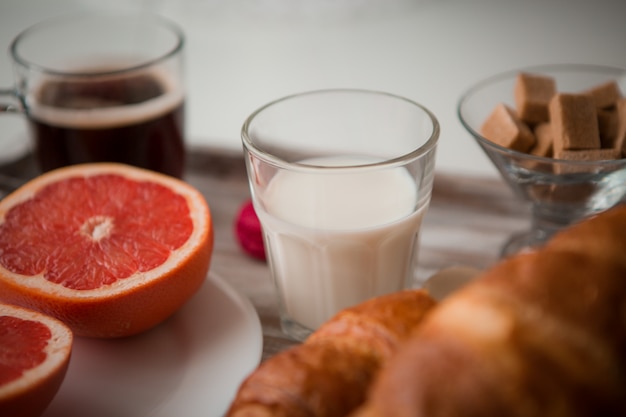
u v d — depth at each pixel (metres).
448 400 0.26
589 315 0.27
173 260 0.40
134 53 0.57
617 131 0.46
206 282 0.44
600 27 0.87
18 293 0.39
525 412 0.25
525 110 0.48
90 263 0.40
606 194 0.45
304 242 0.41
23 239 0.42
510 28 0.89
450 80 0.78
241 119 0.74
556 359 0.26
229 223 0.53
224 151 0.58
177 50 0.52
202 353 0.40
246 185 0.56
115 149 0.51
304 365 0.31
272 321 0.45
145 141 0.51
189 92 0.80
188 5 1.00
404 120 0.43
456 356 0.26
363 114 0.44
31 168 0.57
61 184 0.45
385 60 0.84
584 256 0.28
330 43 0.90
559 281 0.27
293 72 0.83
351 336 0.32
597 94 0.48
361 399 0.30
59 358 0.35
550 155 0.46
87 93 0.50
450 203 0.53
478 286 0.28
